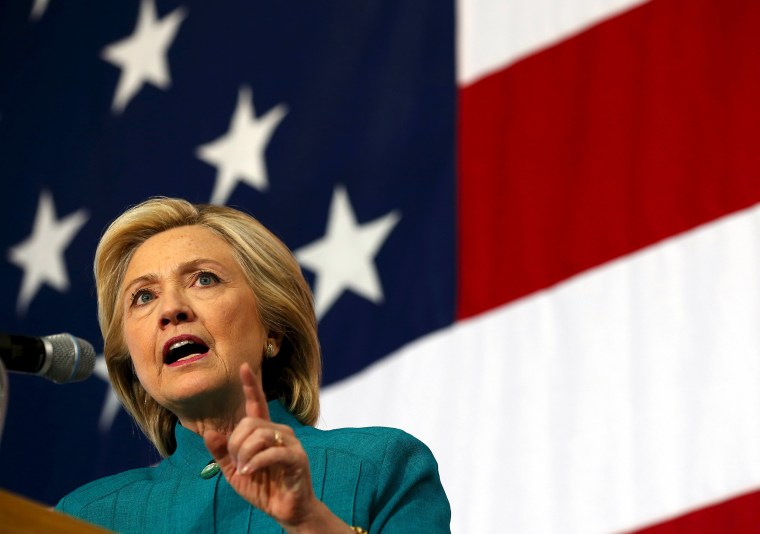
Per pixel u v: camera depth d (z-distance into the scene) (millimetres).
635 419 12820
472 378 13891
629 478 12648
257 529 6766
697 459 12422
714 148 13398
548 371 13461
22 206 18062
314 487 6855
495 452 13414
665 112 13734
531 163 14336
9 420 16750
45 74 18766
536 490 13047
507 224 14266
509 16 15133
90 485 7594
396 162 15344
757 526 12023
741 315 12711
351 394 14516
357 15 16406
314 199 15758
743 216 13055
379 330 14680
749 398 12406
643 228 13469
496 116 14773
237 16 17484
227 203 16344
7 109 18812
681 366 12781
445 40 15570
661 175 13547
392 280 14836
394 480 6914
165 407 7473
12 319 17438
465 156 14844
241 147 16641
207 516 6902
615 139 13898
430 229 14812
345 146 15812
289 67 16719
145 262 7574
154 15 18312
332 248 15336
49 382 16734
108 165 17656
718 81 13578
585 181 13930
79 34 18781
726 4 13766
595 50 14375
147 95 17812
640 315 13172
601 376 13141
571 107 14297
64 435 16422
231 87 17109
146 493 7242
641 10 14242
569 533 12727
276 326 7672
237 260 7668
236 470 5457
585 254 13680
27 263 17656
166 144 17344
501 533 13031
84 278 17250
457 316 14250
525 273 13977
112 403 16391
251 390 5371
